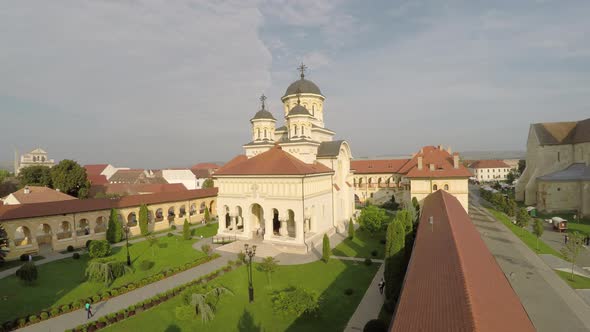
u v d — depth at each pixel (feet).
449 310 39.88
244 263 123.75
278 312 83.20
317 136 206.39
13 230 139.64
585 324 78.79
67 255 144.36
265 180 150.51
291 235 162.61
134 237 178.81
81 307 88.38
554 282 104.88
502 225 192.44
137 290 100.07
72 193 248.32
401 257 86.74
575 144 246.47
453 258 58.65
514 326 39.32
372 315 83.15
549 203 224.94
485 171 552.00
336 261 127.95
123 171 400.47
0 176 345.92
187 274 113.39
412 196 212.43
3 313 85.10
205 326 79.36
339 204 191.31
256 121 209.67
